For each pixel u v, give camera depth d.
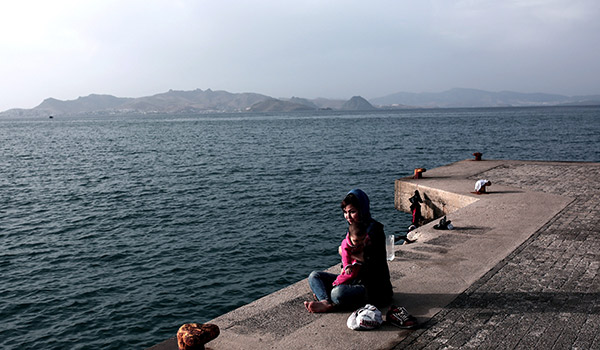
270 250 15.74
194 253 15.62
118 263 14.88
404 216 19.50
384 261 5.39
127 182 31.19
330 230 18.08
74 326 10.83
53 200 25.55
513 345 4.52
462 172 17.72
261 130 103.81
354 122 140.75
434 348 4.50
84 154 53.31
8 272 14.27
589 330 4.81
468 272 6.68
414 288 6.10
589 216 10.05
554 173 16.75
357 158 42.28
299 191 26.25
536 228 9.13
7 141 83.69
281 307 5.60
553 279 6.33
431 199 14.62
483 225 9.45
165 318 11.10
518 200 12.06
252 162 40.72
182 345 4.11
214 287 12.77
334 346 4.59
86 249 16.41
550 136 64.94
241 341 4.75
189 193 26.53
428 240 8.41
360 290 5.30
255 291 12.46
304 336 4.82
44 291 12.78
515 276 6.48
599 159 38.78
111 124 184.38
